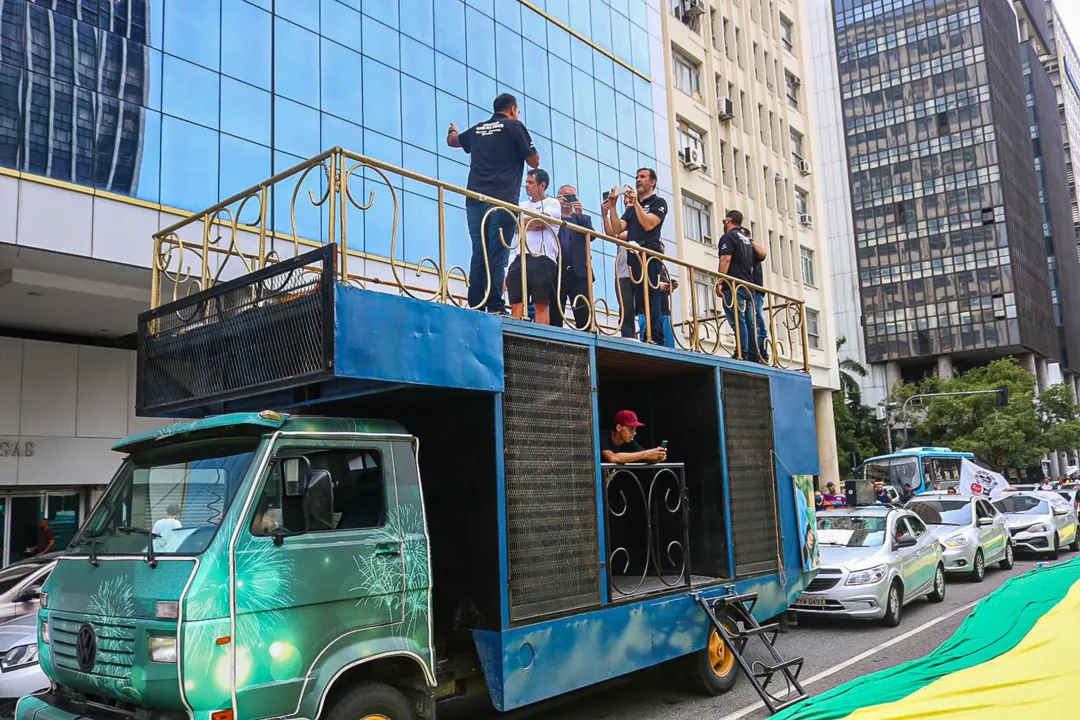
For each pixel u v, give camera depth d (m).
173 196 13.88
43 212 12.45
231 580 4.32
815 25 86.12
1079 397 101.56
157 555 4.52
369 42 17.39
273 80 15.56
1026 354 78.81
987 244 76.06
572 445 6.30
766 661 9.19
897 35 81.81
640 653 6.59
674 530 8.20
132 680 4.30
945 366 77.69
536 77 22.14
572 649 5.94
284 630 4.46
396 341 5.11
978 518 16.66
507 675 5.43
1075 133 131.12
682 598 7.18
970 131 77.69
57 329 16.50
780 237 35.97
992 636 4.95
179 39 14.36
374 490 5.18
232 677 4.20
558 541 6.01
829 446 38.06
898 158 80.88
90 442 16.05
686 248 29.09
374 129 17.12
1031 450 51.16
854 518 12.84
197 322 5.95
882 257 80.75
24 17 12.66
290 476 4.80
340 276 5.03
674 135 28.66
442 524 5.90
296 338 5.05
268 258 6.32
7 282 13.27
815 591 11.26
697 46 31.31
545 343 6.26
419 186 17.70
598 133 24.47
